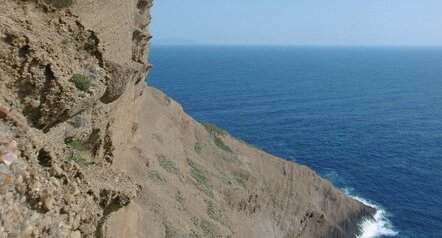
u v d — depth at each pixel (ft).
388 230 204.54
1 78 49.29
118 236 67.56
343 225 204.44
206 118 395.96
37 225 40.63
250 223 174.09
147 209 122.72
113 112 77.20
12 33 49.47
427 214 218.38
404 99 558.15
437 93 620.90
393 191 244.22
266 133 351.46
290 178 209.15
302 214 198.39
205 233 136.36
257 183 195.72
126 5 79.71
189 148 185.16
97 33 64.59
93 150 69.05
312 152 306.55
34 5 57.47
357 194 240.12
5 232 35.73
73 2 61.00
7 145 40.98
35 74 51.62
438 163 288.92
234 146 210.59
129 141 129.08
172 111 193.06
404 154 306.96
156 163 146.41
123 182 64.23
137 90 130.62
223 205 166.09
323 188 213.46
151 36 137.49
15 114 46.83
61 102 54.70
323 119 412.57
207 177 173.58
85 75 60.03
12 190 38.17
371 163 287.28
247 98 515.50
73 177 50.60
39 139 48.11
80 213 49.85
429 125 401.08
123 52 79.30
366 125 394.11
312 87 650.43
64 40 58.80
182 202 140.26
